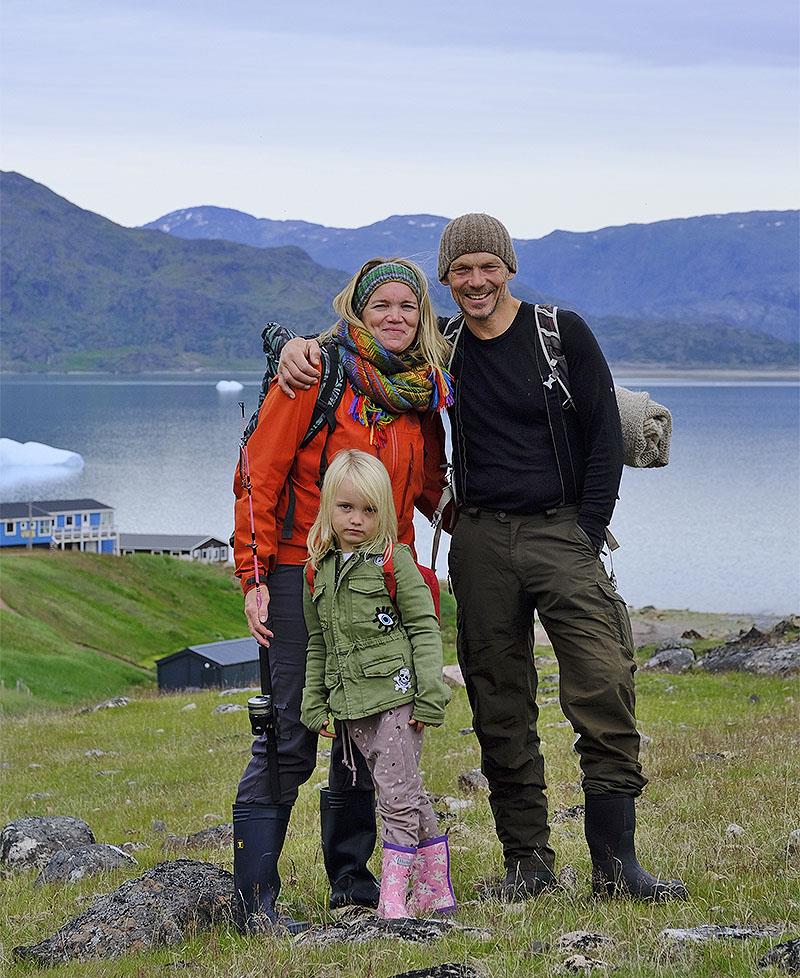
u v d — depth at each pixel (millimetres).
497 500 6137
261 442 5871
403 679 5703
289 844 9664
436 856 6020
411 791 5762
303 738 5984
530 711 6473
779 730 15547
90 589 93500
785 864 6641
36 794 18359
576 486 6105
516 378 6055
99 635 83000
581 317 6117
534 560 6070
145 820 14273
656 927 5188
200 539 158125
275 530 5914
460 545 6293
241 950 5402
